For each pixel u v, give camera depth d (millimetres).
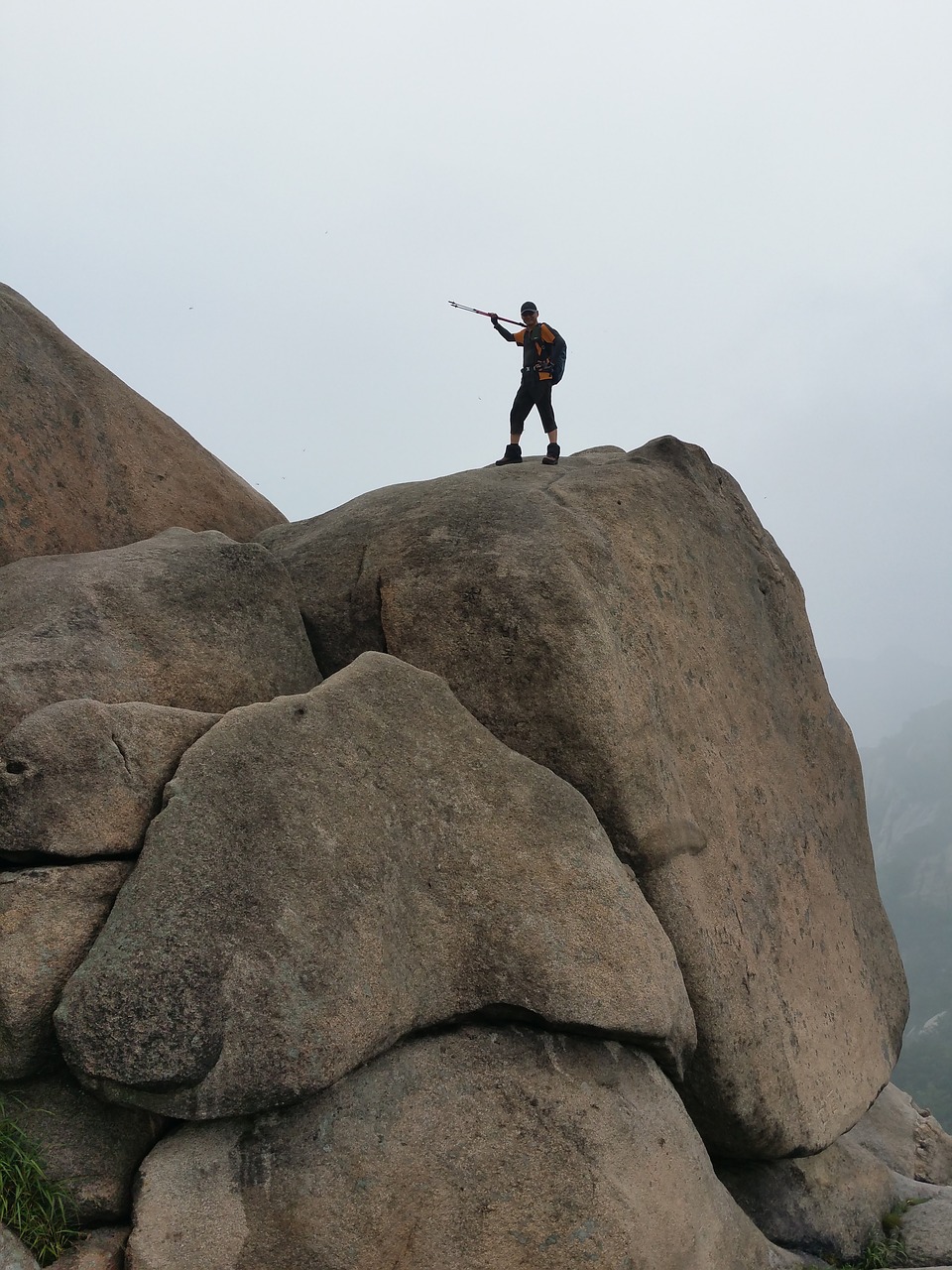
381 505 8352
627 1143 5574
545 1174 5285
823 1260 7500
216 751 5582
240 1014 4918
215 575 7238
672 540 8438
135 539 8602
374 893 5512
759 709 8836
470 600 7094
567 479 8492
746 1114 6891
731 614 8906
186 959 4934
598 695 6746
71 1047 4781
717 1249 5855
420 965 5637
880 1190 8312
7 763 5285
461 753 6242
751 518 10055
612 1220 5301
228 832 5332
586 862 6117
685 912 6758
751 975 7203
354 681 6242
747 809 8094
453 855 5906
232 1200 4855
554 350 9773
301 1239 4828
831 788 9703
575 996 5719
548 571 7066
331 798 5668
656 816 6828
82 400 8812
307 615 7605
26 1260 4633
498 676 6918
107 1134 5027
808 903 8484
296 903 5246
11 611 6660
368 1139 5055
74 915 5148
